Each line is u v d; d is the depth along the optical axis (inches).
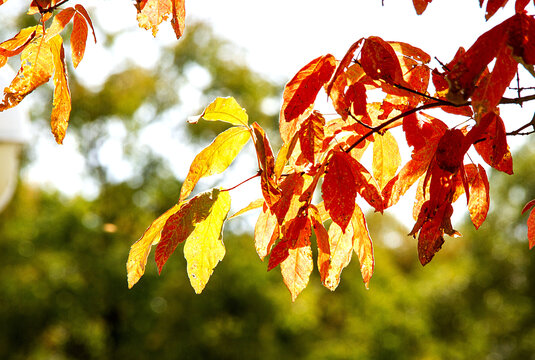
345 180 38.3
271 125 664.4
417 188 43.5
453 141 36.6
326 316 614.9
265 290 533.3
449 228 36.1
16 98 39.2
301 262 40.9
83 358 542.3
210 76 661.3
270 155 38.8
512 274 655.8
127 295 512.4
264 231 44.3
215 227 41.1
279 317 525.7
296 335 539.5
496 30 32.0
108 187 608.7
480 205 42.4
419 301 672.4
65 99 39.9
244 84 650.8
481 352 644.7
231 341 502.6
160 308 524.1
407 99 42.8
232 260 538.9
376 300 604.4
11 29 561.9
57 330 534.9
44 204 596.4
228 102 38.5
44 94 612.4
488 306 666.2
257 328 518.3
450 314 678.5
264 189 38.3
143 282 506.9
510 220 656.4
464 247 763.4
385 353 576.1
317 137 38.8
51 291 511.8
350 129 43.1
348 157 39.1
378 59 36.5
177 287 528.1
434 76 42.0
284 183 39.8
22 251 532.7
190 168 39.8
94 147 618.2
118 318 524.1
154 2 42.4
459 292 678.5
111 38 605.6
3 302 503.8
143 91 637.9
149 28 42.9
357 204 40.9
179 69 660.7
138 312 513.7
